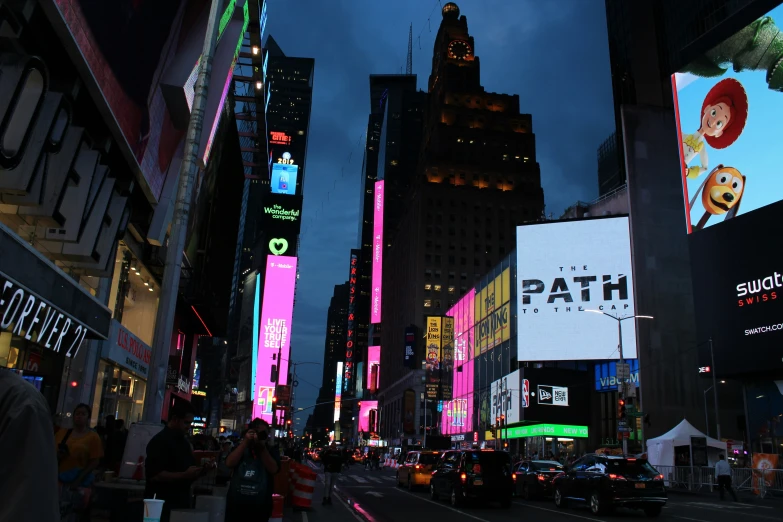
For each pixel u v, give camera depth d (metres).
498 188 139.75
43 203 16.47
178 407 7.14
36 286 15.62
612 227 65.44
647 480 19.88
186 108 23.61
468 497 22.27
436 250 133.38
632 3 113.19
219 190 41.81
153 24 19.34
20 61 12.80
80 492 6.73
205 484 14.66
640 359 58.75
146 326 31.45
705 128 47.19
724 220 44.09
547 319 65.69
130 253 27.61
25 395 2.09
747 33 44.66
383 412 155.88
